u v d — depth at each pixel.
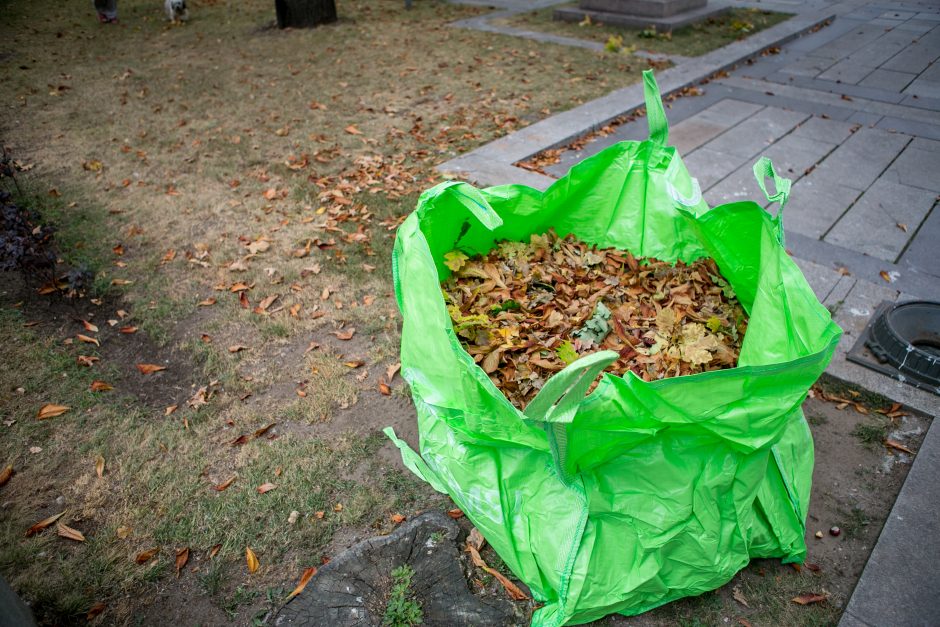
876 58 8.23
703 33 9.23
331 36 9.15
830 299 3.59
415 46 8.71
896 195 4.80
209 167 5.25
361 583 2.13
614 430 1.84
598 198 3.10
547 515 2.03
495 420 1.94
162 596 2.20
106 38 9.08
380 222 4.42
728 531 2.06
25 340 3.35
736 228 2.51
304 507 2.48
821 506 2.46
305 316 3.55
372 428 2.85
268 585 2.22
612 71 7.64
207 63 7.98
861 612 2.06
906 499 2.43
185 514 2.46
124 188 4.92
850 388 2.99
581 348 2.53
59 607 2.14
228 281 3.83
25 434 2.80
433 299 2.11
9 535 2.38
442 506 2.47
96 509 2.48
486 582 2.20
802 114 6.45
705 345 2.45
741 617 2.10
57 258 4.04
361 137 5.80
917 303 3.28
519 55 8.27
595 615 2.06
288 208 4.61
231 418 2.89
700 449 1.95
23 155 5.45
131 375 3.16
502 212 2.97
